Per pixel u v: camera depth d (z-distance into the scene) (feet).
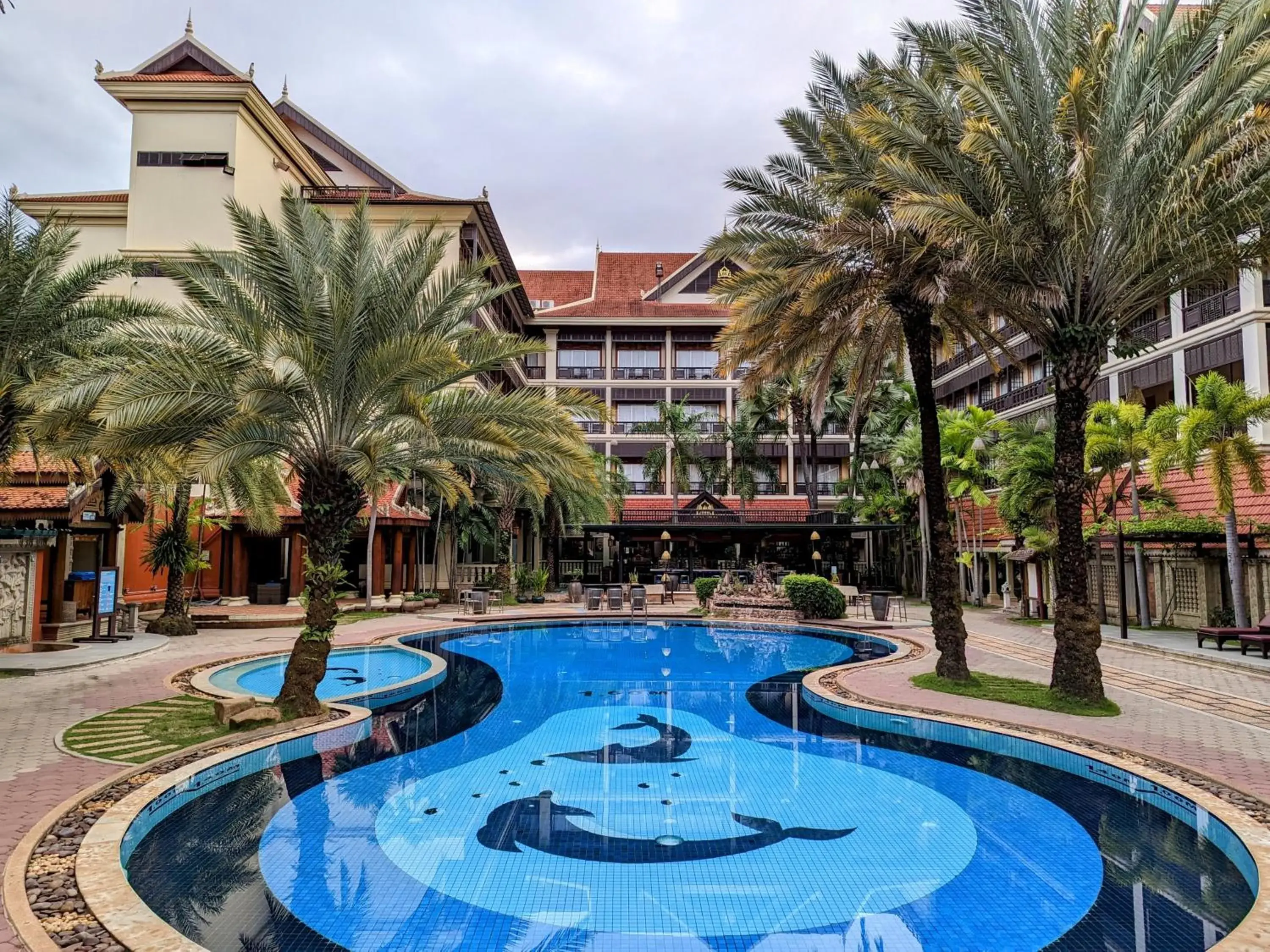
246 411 30.37
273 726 31.27
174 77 91.61
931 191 36.17
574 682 43.88
